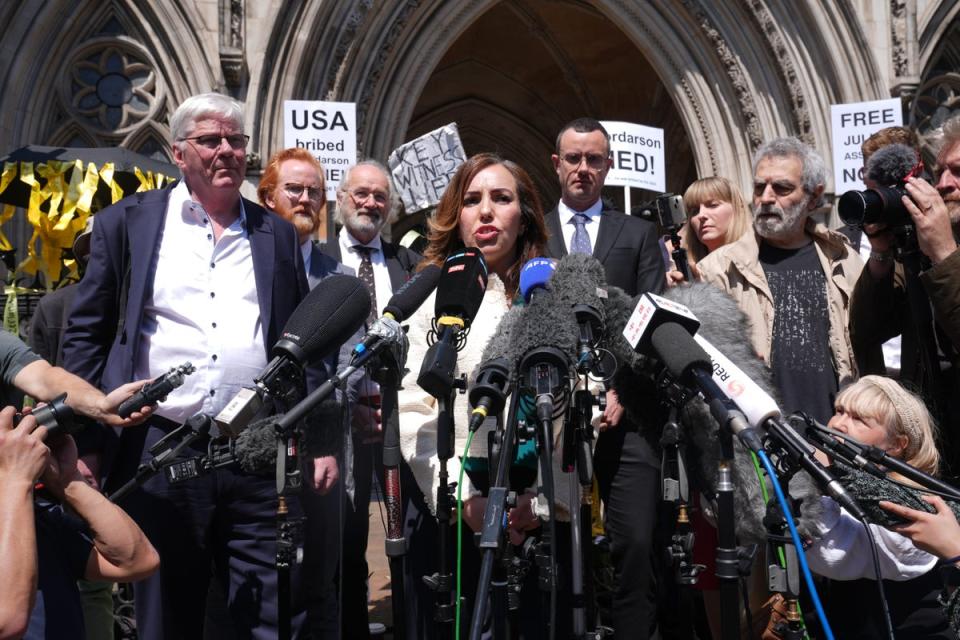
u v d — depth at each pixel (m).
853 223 3.38
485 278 2.91
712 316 3.51
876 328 4.00
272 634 3.35
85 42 11.95
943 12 13.57
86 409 2.89
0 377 3.01
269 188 5.10
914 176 3.41
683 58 13.82
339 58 12.19
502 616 2.89
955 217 3.56
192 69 11.83
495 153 3.70
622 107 21.45
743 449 3.23
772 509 2.58
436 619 2.79
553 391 2.54
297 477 2.90
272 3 11.77
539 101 22.36
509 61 21.41
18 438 2.38
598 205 5.02
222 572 3.48
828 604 3.54
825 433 2.80
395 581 2.87
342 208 5.79
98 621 4.16
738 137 13.76
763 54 13.55
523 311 2.76
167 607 3.35
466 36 20.62
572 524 2.53
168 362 3.46
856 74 13.02
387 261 5.82
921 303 3.48
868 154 5.15
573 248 4.90
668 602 4.33
